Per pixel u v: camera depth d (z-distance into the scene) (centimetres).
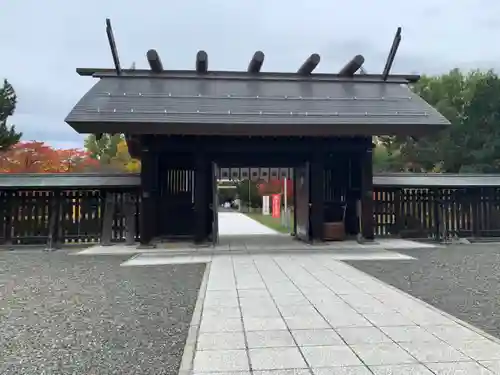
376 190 1402
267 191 4069
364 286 673
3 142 2358
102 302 593
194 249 1155
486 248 1198
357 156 1378
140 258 1030
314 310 529
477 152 2869
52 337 443
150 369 358
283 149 1229
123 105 1077
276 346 401
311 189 1259
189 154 1323
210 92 1188
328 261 944
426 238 1403
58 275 810
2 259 1034
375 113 1116
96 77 1241
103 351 401
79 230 1310
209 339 422
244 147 1216
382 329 450
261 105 1130
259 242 1329
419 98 1244
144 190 1190
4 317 520
